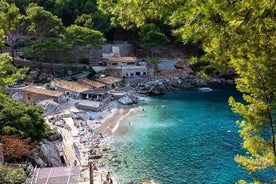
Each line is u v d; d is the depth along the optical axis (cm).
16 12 2992
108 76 10644
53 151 4662
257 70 1337
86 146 5656
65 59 10506
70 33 10481
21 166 3662
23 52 9731
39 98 7956
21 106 4784
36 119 4753
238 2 695
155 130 6506
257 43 802
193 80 10975
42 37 10925
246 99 1656
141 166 4884
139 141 5928
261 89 1527
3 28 2981
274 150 1623
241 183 1936
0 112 4491
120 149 5562
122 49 12769
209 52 907
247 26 728
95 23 12469
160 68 11788
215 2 706
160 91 9919
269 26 736
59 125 6531
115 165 4906
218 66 1075
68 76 10125
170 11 852
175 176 4556
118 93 9112
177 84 10644
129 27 985
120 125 6862
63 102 8094
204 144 5703
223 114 7531
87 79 9938
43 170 3753
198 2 737
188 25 771
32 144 4222
